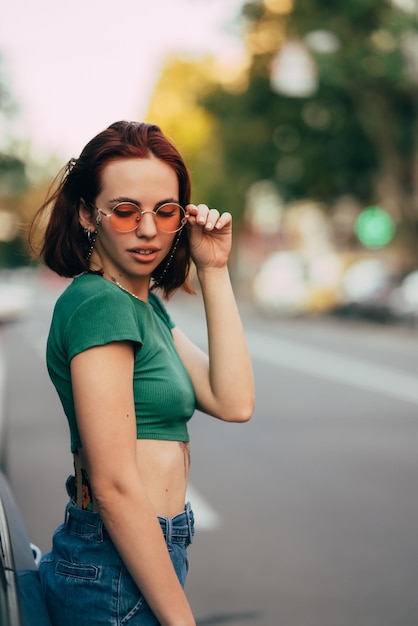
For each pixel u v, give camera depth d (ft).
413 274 98.94
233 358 7.85
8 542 6.99
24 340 86.38
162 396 7.00
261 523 21.34
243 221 184.24
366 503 23.35
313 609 15.76
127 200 6.99
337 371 57.26
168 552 6.81
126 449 6.61
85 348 6.63
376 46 94.84
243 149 118.62
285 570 17.87
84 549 6.95
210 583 17.08
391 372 56.54
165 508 7.04
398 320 99.86
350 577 17.49
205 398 7.98
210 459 29.19
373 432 34.17
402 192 110.73
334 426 35.58
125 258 7.07
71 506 7.14
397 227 110.93
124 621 6.84
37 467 27.32
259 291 126.72
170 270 7.95
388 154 108.58
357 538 20.11
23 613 5.89
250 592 16.61
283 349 75.46
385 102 105.40
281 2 100.68
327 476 26.58
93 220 7.23
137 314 7.07
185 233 7.81
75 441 7.11
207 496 24.11
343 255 126.00
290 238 191.72
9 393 45.75
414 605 16.05
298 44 75.92
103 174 7.06
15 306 102.83
